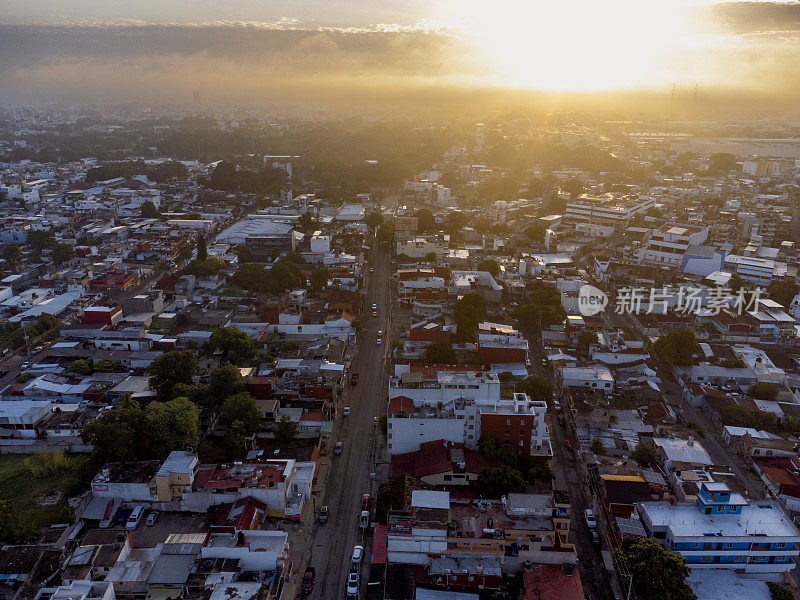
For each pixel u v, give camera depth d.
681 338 145.38
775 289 189.00
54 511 97.69
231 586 78.62
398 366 125.19
